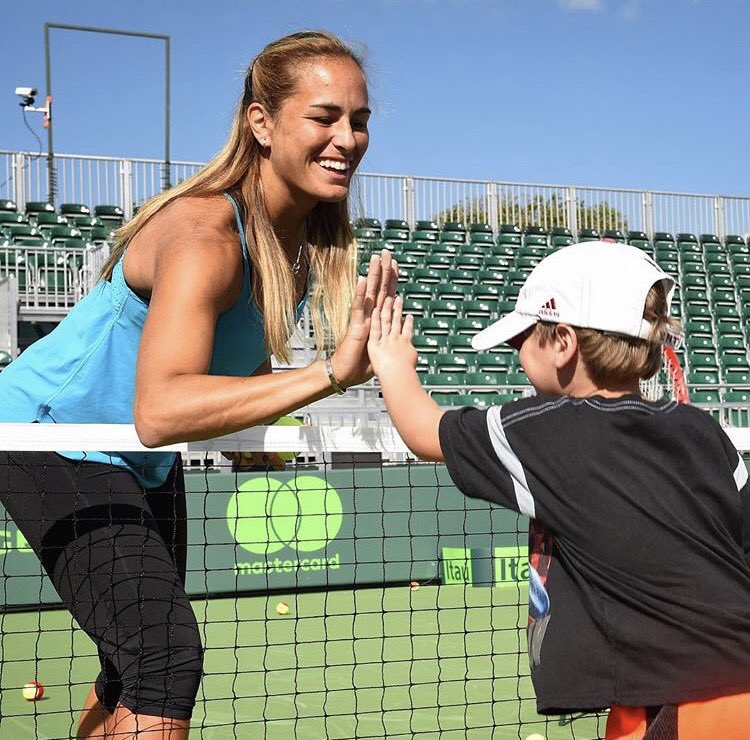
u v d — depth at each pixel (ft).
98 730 9.66
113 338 8.95
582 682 6.99
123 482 9.07
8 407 9.21
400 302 8.18
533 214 71.41
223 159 8.73
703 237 74.02
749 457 20.92
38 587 26.63
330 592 29.35
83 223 58.75
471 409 7.62
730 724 6.73
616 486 6.92
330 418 36.70
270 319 8.46
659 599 6.86
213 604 27.48
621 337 7.30
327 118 8.46
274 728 15.60
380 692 17.75
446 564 30.63
